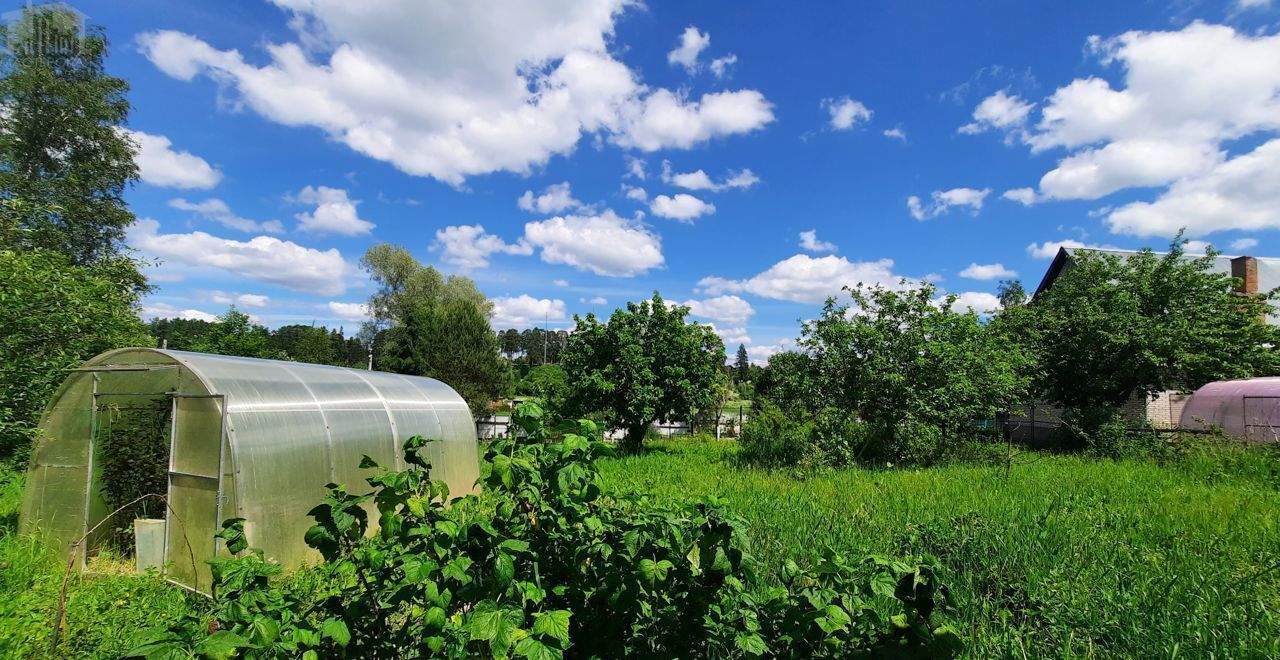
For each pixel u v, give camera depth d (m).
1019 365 17.08
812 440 13.27
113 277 12.68
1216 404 17.78
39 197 20.88
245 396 6.71
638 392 17.25
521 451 2.68
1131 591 4.65
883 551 5.67
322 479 7.46
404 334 29.28
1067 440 18.67
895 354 14.38
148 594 5.27
